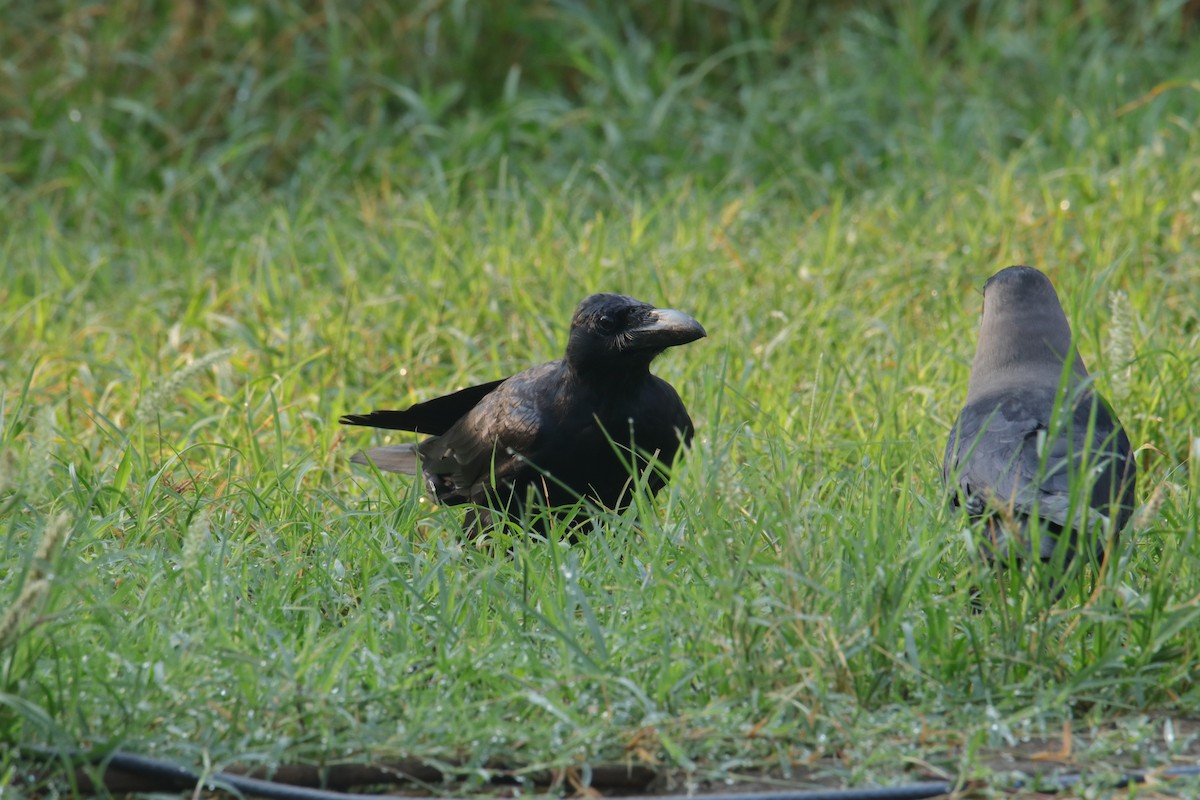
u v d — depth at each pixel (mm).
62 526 5812
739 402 10477
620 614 7137
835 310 12789
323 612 7691
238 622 6945
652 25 22109
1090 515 6789
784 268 14109
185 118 20328
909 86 19406
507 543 8602
